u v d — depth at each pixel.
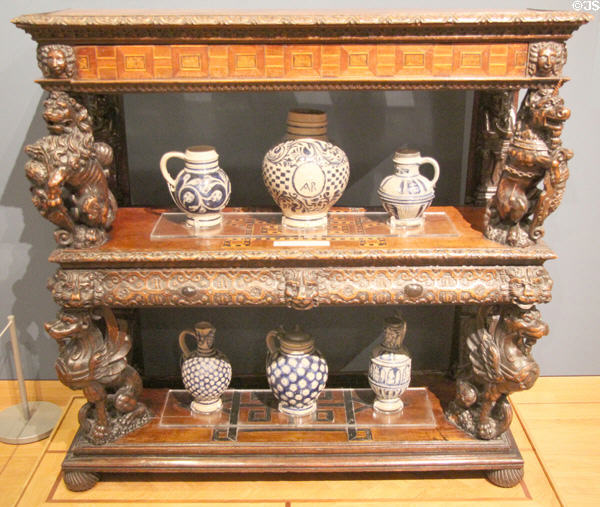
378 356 1.83
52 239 2.05
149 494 1.76
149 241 1.64
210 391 1.84
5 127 1.94
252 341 2.16
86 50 1.45
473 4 1.85
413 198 1.68
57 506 1.72
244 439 1.77
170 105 1.93
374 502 1.73
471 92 1.92
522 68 1.48
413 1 1.84
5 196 2.00
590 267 2.13
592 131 1.98
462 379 1.81
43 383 2.21
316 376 1.80
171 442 1.76
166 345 2.16
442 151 1.99
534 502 1.74
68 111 1.48
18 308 2.13
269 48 1.45
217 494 1.76
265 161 1.69
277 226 1.74
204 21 1.40
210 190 1.68
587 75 1.92
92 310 1.66
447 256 1.58
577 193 2.04
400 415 1.87
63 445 1.94
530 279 1.60
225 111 1.94
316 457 1.74
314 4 1.83
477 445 1.75
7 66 1.88
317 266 1.61
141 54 1.46
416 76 1.48
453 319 2.12
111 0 1.83
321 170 1.63
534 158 1.49
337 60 1.47
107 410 1.84
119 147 1.88
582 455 1.92
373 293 1.61
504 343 1.68
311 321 2.14
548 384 2.23
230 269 1.60
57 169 1.47
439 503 1.73
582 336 2.21
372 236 1.67
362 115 1.96
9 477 1.83
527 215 1.64
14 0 1.82
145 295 1.60
